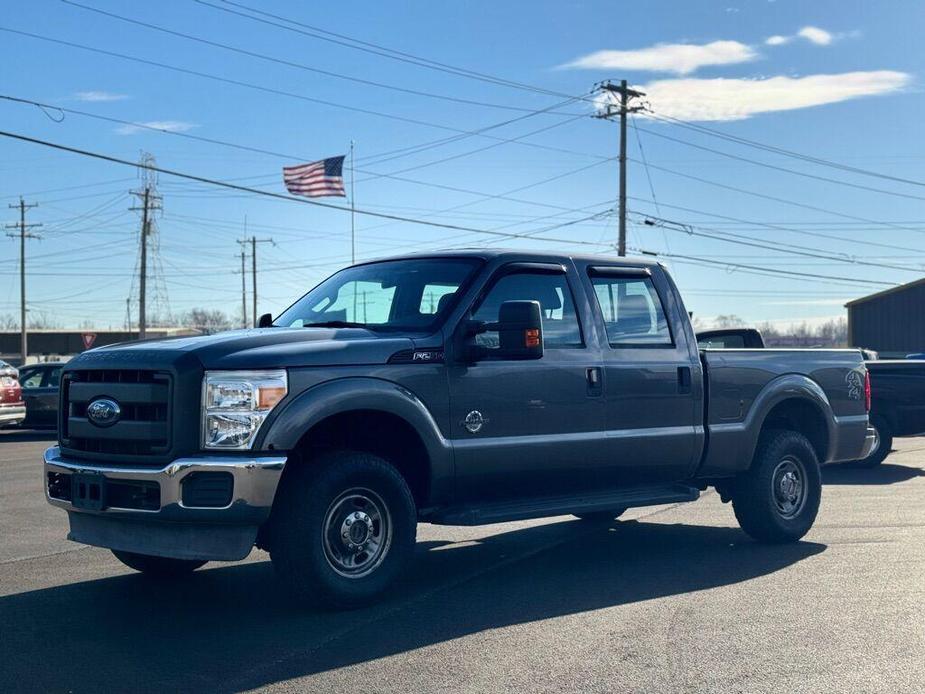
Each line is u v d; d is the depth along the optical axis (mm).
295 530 5859
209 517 5648
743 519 8430
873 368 14875
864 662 5168
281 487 5996
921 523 9477
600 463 7273
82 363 6266
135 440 5887
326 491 5910
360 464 6059
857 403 9273
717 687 4789
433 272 7082
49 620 6004
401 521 6246
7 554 8133
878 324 47188
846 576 7195
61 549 8352
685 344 7930
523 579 7152
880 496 11508
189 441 5770
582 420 7176
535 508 6973
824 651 5359
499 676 4949
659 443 7602
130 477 5777
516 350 6441
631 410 7469
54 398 22562
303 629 5777
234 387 5754
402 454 6652
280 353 5914
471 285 6820
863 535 8875
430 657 5254
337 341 6199
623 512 10391
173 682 4863
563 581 7078
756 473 8344
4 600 6516
